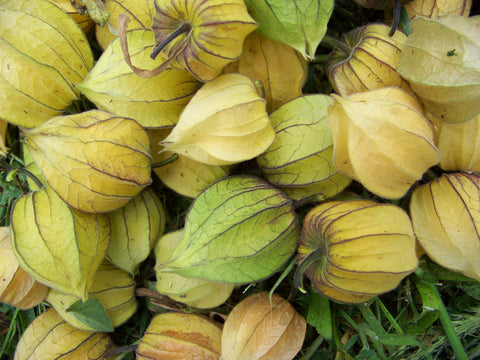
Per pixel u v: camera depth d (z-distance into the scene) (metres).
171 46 0.19
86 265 0.19
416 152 0.18
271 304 0.20
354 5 0.23
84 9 0.21
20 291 0.21
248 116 0.19
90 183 0.19
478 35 0.18
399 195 0.19
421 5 0.21
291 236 0.19
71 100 0.20
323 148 0.19
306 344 0.23
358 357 0.21
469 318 0.21
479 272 0.19
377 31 0.20
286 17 0.19
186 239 0.19
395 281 0.18
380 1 0.21
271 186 0.19
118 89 0.19
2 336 0.25
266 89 0.20
